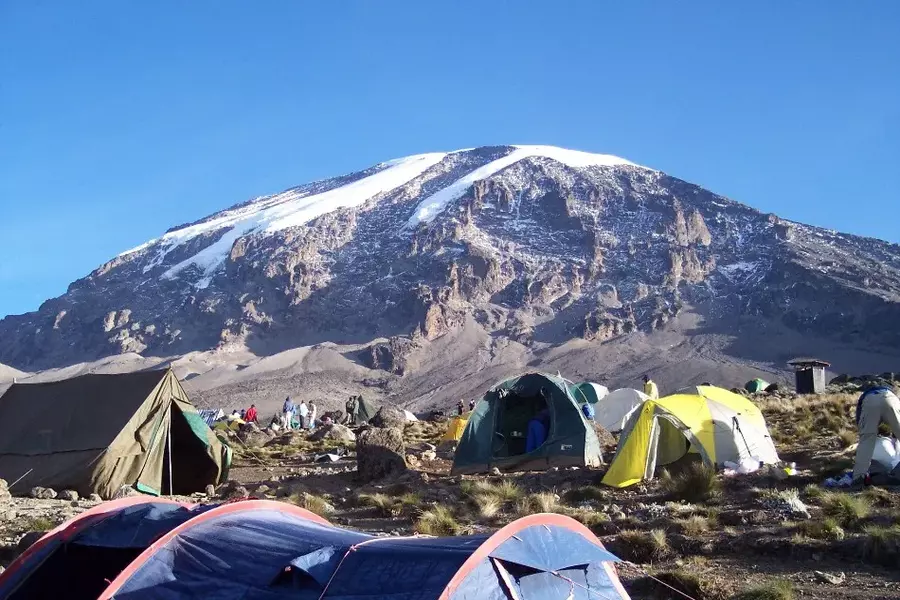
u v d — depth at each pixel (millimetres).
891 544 12508
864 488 16484
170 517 9703
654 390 35719
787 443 25594
